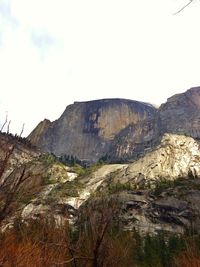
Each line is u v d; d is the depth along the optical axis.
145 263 45.69
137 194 158.62
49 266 8.25
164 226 138.88
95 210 9.80
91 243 9.49
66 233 9.01
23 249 7.68
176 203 149.25
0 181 6.44
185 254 12.02
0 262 7.41
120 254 9.88
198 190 158.88
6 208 6.46
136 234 64.06
